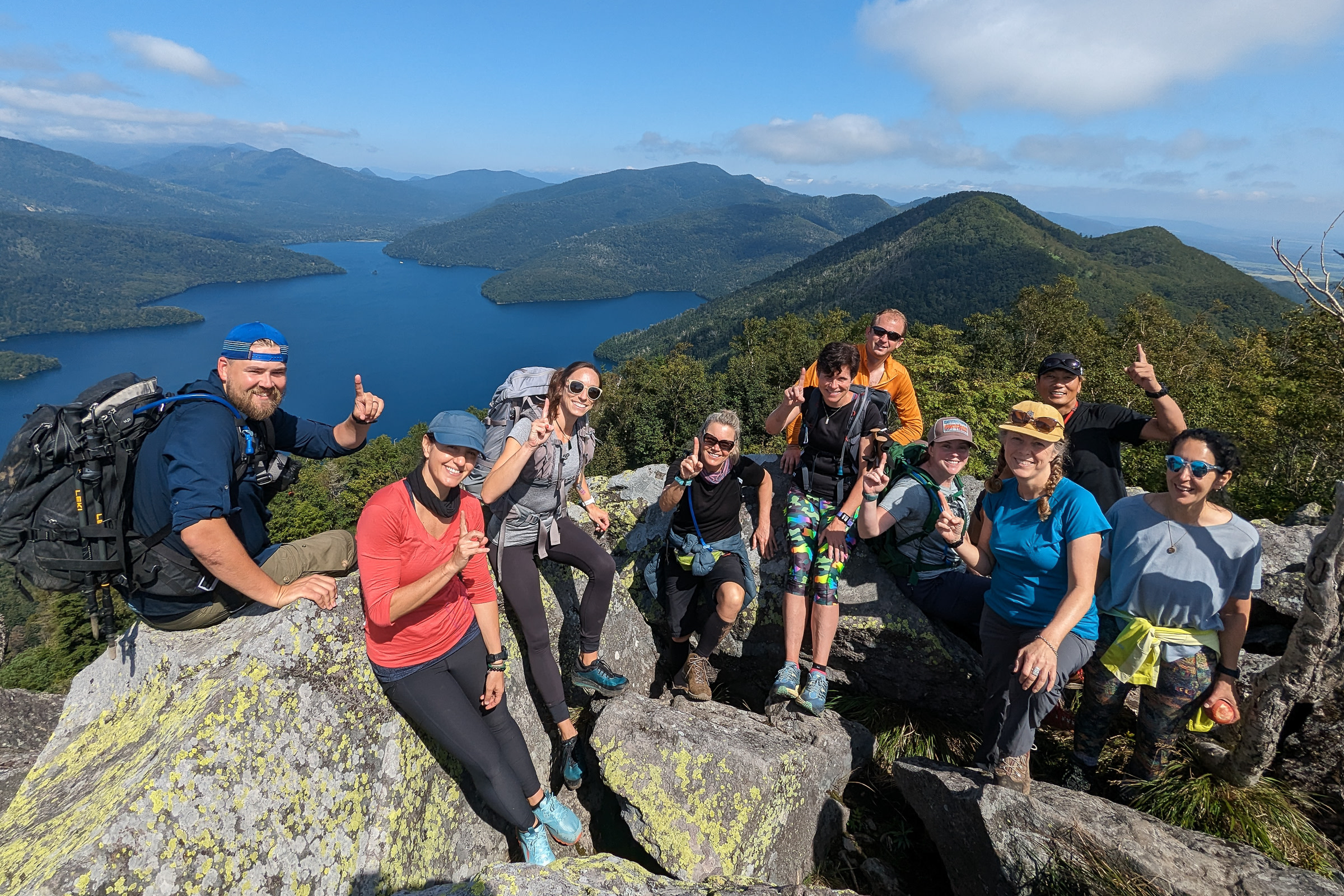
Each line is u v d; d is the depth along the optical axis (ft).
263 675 8.34
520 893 7.93
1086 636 10.18
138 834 6.80
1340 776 10.27
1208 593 9.87
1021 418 9.93
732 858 10.06
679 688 13.14
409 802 9.46
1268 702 9.64
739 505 12.98
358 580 10.15
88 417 7.72
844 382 12.60
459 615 9.37
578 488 13.48
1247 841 9.91
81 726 9.45
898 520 12.44
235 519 8.91
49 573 7.93
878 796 12.36
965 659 12.76
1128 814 9.38
